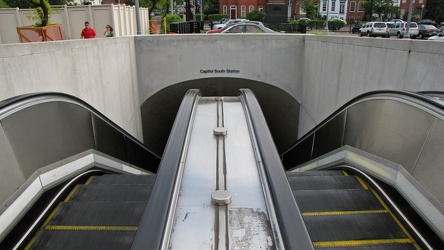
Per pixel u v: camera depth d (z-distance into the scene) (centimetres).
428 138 339
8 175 309
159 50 1166
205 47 1180
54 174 393
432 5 5162
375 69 593
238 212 255
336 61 793
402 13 5150
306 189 422
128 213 346
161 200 238
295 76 1191
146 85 1191
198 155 342
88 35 1112
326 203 373
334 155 563
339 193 391
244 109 477
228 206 261
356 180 440
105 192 400
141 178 457
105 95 818
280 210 228
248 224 243
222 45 1179
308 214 351
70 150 445
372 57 603
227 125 428
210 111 485
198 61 1191
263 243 227
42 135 385
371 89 609
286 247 199
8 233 294
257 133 362
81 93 666
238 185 290
